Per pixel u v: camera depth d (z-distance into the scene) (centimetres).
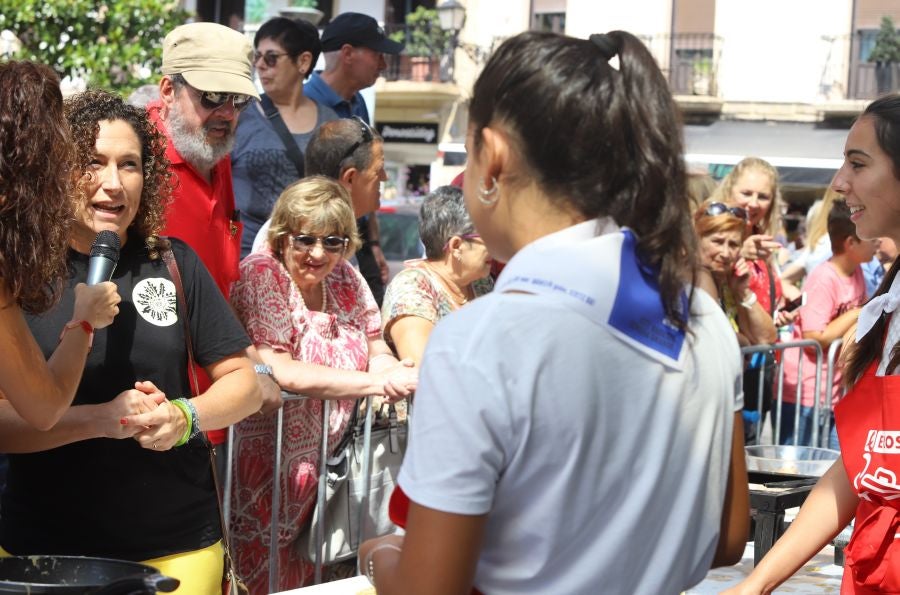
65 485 248
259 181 488
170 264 264
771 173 563
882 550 228
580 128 149
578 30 2016
